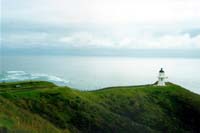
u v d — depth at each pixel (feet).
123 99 414.62
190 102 463.01
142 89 465.47
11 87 353.10
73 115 318.04
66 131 283.38
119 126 336.70
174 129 391.04
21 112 262.67
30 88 357.41
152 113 405.39
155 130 374.02
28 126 236.22
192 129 409.90
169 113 424.46
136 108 405.39
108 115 347.56
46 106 312.09
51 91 345.92
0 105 250.37
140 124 370.53
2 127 204.23
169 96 465.47
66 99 339.98
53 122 290.56
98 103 379.76
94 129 313.12
